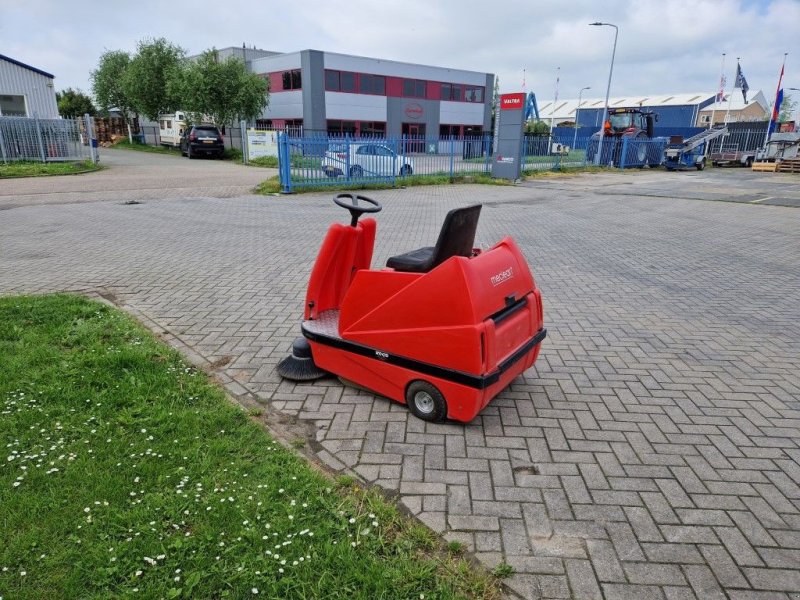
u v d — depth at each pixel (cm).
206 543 238
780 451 328
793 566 240
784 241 995
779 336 520
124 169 2339
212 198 1460
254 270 709
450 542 247
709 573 235
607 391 402
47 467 286
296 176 1597
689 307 605
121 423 327
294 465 294
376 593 216
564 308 595
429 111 4416
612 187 1978
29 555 229
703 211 1377
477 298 314
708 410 376
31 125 2130
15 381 371
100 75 4634
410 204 1434
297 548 236
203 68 3244
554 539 253
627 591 226
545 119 6825
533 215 1275
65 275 673
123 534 241
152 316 532
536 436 339
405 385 351
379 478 294
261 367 423
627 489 290
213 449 304
